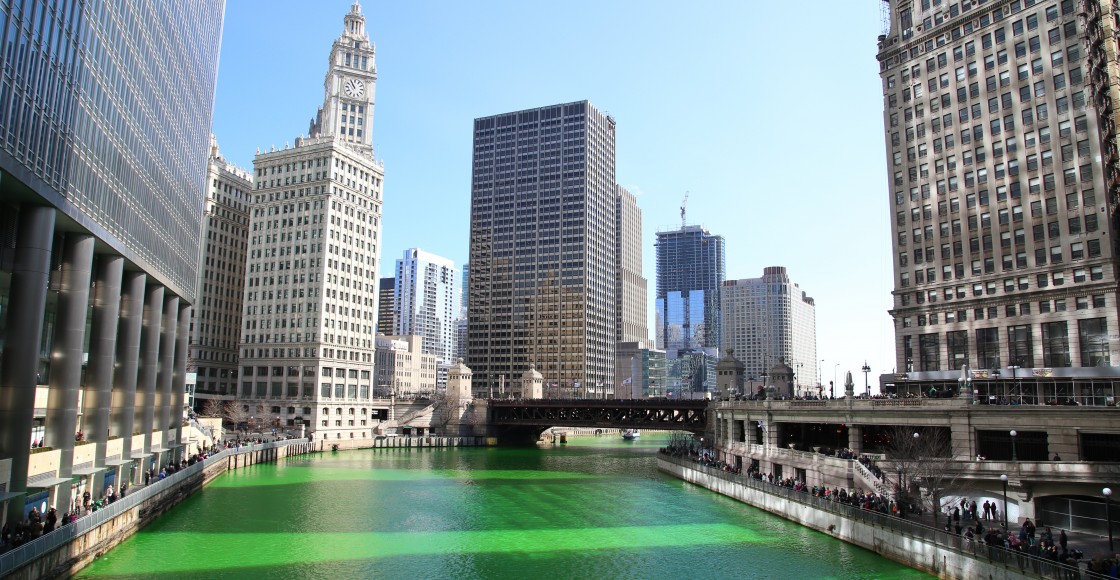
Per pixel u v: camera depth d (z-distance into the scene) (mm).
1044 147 89875
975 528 51750
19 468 49500
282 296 171250
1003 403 73438
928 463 59594
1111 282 81375
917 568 50094
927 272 101625
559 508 79562
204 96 102812
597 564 54406
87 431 65125
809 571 51156
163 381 90625
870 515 56438
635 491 93500
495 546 60625
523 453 157625
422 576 51188
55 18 51219
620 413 165625
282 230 174750
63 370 57438
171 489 74125
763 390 127375
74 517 49531
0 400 49656
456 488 96062
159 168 78812
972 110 98562
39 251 51219
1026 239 90438
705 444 128125
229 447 118688
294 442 138375
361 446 158375
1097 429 59625
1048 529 47188
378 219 187750
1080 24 87625
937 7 104250
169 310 91375
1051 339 86562
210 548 58156
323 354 165125
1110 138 87688
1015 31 94562
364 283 180625
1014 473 58219
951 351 97250
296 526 68250
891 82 110125
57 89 51875
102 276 66938
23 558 39625
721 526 68312
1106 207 83000
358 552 58125
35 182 48844
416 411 179375
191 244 98438
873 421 75875
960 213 98438
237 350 199750
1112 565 39312
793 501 69812
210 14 105250
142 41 71312
